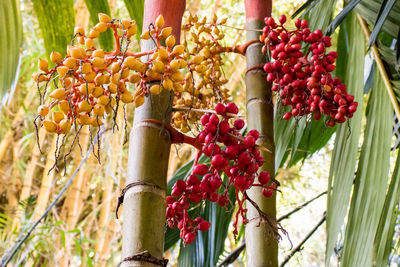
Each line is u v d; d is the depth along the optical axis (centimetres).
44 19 228
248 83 166
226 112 112
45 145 610
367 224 168
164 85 102
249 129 159
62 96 99
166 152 109
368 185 175
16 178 590
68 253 471
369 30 201
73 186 530
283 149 208
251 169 112
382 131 184
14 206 522
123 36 102
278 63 156
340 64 224
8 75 210
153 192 104
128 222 101
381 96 192
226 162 111
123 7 546
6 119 559
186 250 220
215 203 222
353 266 164
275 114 212
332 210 179
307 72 155
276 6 457
